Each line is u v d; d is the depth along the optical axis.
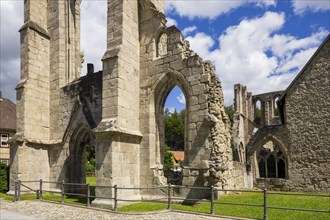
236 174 16.95
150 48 16.59
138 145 15.87
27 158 18.48
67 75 20.50
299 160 22.38
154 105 16.34
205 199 13.34
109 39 15.70
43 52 20.48
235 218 10.18
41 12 21.00
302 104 22.75
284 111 23.89
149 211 11.74
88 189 13.37
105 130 13.85
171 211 11.77
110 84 14.81
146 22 17.00
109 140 13.96
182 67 15.28
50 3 21.38
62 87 19.84
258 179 23.78
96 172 14.12
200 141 14.23
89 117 17.72
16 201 15.60
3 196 17.86
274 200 13.40
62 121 19.45
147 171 15.54
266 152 26.75
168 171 16.22
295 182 22.27
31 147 18.81
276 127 23.77
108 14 15.99
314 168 21.69
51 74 20.61
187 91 15.11
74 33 21.27
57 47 20.55
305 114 22.53
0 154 38.03
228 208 11.93
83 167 19.16
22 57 19.86
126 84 15.27
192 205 13.26
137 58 16.64
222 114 14.71
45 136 19.80
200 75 14.66
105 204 13.42
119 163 14.19
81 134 18.73
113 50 15.12
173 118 64.62
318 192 21.02
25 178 18.23
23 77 19.61
